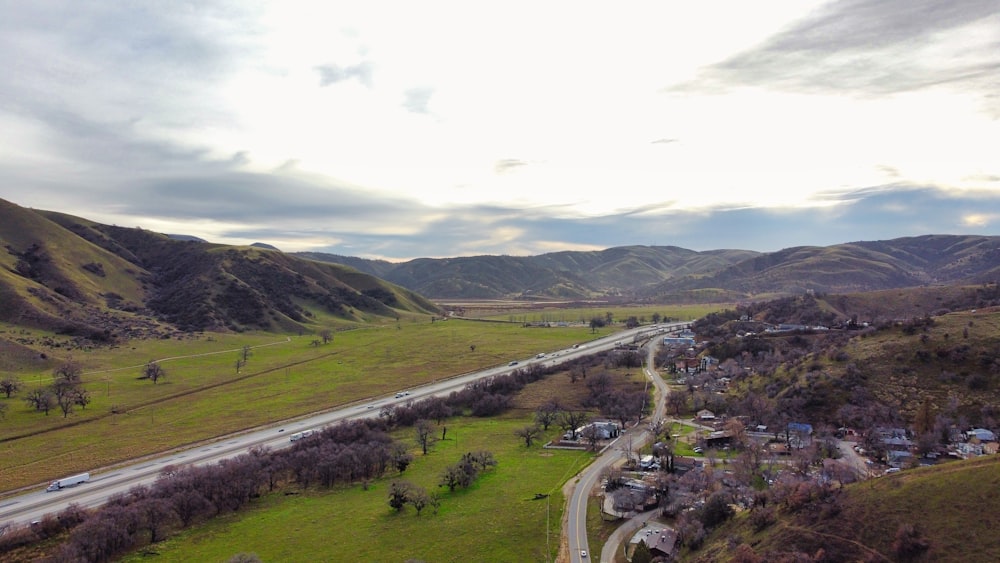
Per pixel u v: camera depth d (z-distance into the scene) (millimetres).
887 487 90375
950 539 77062
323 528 125188
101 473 152250
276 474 154125
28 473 151250
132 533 118062
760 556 86375
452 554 112375
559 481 150000
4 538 113188
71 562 103625
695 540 104562
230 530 124812
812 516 90688
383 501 140875
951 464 93250
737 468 138625
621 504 127250
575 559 109250
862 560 79250
